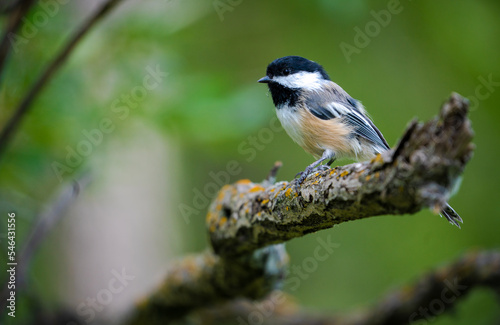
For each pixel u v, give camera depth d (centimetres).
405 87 1194
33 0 664
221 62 1090
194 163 1447
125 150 955
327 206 444
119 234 1196
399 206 380
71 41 656
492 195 1202
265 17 1090
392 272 1262
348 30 1047
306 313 961
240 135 893
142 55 905
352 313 916
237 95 906
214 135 892
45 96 830
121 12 905
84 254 1145
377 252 1298
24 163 829
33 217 811
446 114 332
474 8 1034
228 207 602
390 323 817
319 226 490
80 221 1152
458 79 1154
